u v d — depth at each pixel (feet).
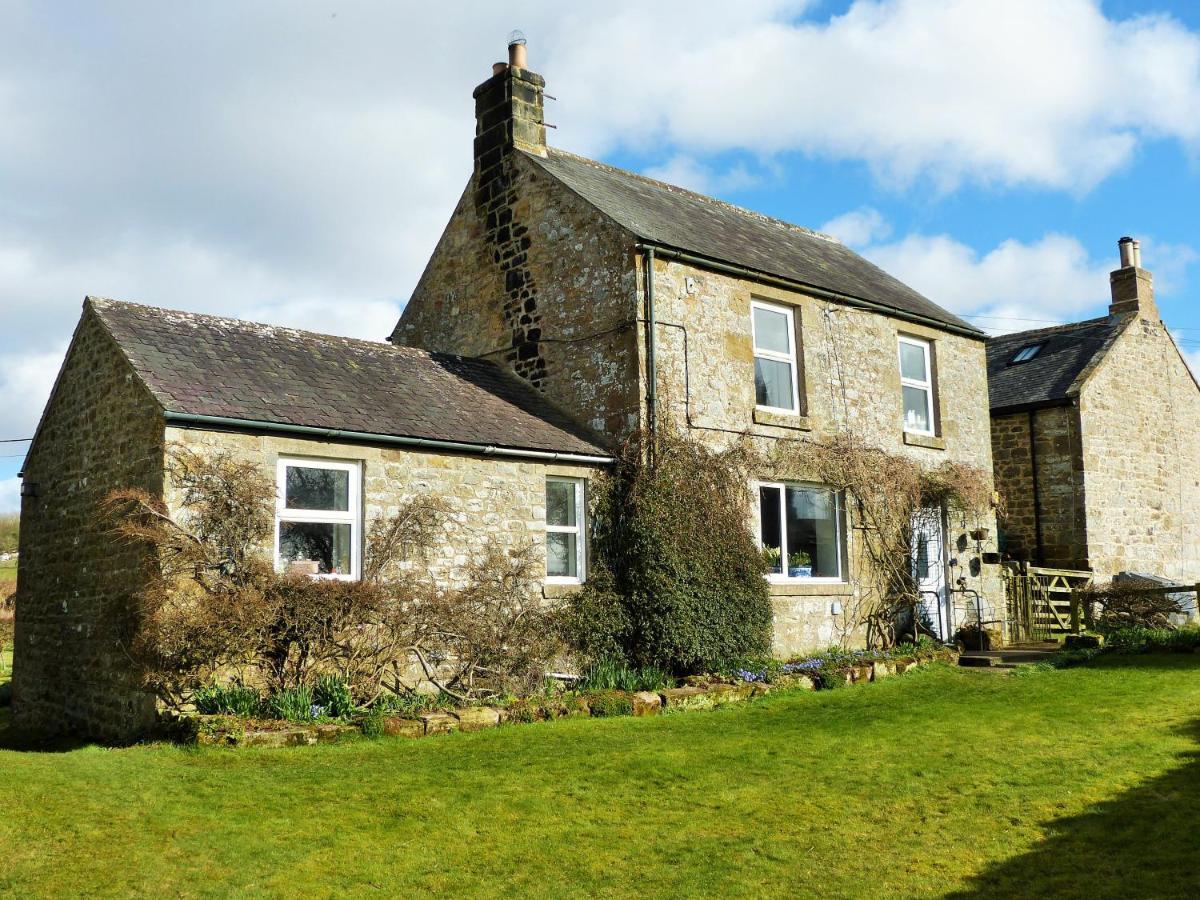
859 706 38.70
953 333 63.31
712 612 44.78
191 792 25.30
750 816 23.76
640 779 27.12
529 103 56.75
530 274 53.26
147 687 33.40
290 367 42.45
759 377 52.13
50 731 41.98
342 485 39.40
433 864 20.79
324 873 20.22
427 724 33.17
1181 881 18.51
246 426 36.17
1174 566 79.25
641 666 44.34
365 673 36.52
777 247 60.13
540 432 46.01
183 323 42.45
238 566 34.45
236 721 31.32
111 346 39.83
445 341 58.85
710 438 48.55
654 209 55.57
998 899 18.35
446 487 41.65
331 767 28.09
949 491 58.39
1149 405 79.51
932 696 40.47
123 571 37.24
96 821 22.84
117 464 38.52
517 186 54.80
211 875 19.95
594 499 46.57
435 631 38.06
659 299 47.75
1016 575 62.49
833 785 26.22
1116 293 81.46
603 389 48.32
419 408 43.39
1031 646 56.85
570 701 37.06
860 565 54.03
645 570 44.80
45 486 45.21
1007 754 28.63
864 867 20.26
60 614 42.32
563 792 25.82
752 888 19.40
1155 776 25.25
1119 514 74.69
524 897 19.13
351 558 39.17
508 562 41.47
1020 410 74.95
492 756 29.68
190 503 34.94
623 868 20.57
